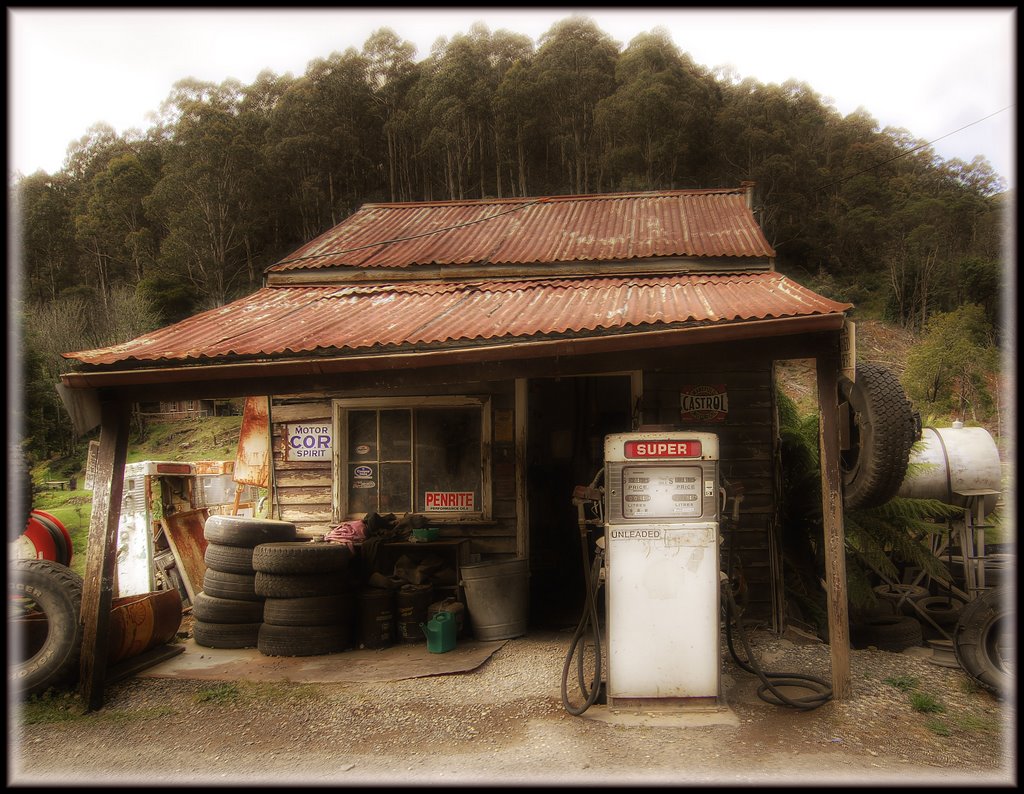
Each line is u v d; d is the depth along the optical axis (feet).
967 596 24.04
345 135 188.44
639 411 24.68
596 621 16.58
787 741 14.47
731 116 179.01
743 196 36.58
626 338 17.40
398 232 34.40
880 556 23.31
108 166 203.41
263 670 19.72
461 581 23.09
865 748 14.11
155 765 14.02
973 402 103.40
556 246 30.50
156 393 18.76
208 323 23.70
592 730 15.15
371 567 23.06
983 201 192.54
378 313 23.77
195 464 29.84
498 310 22.85
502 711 16.48
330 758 14.21
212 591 22.53
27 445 100.94
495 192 179.42
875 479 19.17
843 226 197.16
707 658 15.98
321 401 26.20
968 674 17.56
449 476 25.59
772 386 24.49
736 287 24.02
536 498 30.32
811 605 24.07
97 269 190.90
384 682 18.53
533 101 179.11
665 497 16.11
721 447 24.41
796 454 26.76
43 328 119.24
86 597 17.57
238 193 177.88
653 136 164.76
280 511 26.25
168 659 20.98
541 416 31.99
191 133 179.93
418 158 188.44
